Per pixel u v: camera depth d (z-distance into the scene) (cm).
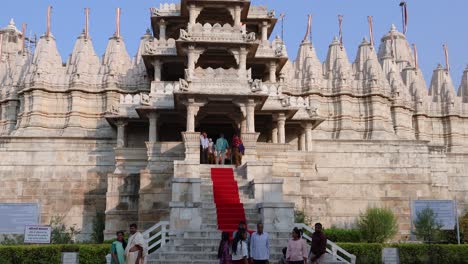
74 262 2384
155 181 3672
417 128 6319
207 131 4506
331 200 4831
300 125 4594
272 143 3991
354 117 5741
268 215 2575
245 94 3719
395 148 5003
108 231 3719
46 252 2492
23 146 4628
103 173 4600
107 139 4666
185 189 2917
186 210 2561
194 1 4444
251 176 3409
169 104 4103
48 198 4534
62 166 4606
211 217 2800
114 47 5600
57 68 5412
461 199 5684
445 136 6431
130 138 4525
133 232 1742
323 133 5616
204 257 2277
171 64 4650
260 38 4991
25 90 5184
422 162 4988
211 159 3719
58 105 5247
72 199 4544
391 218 3684
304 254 1822
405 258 2648
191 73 3819
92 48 5591
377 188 4903
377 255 2636
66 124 5131
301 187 3966
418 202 3412
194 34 4112
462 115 6462
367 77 5841
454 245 2691
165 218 3603
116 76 5356
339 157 4934
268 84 4359
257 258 1795
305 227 2580
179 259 2252
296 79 5753
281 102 4228
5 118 5459
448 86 6631
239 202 3048
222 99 3741
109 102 5234
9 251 2462
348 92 5706
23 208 2909
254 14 4856
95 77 5362
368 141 4984
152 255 2278
